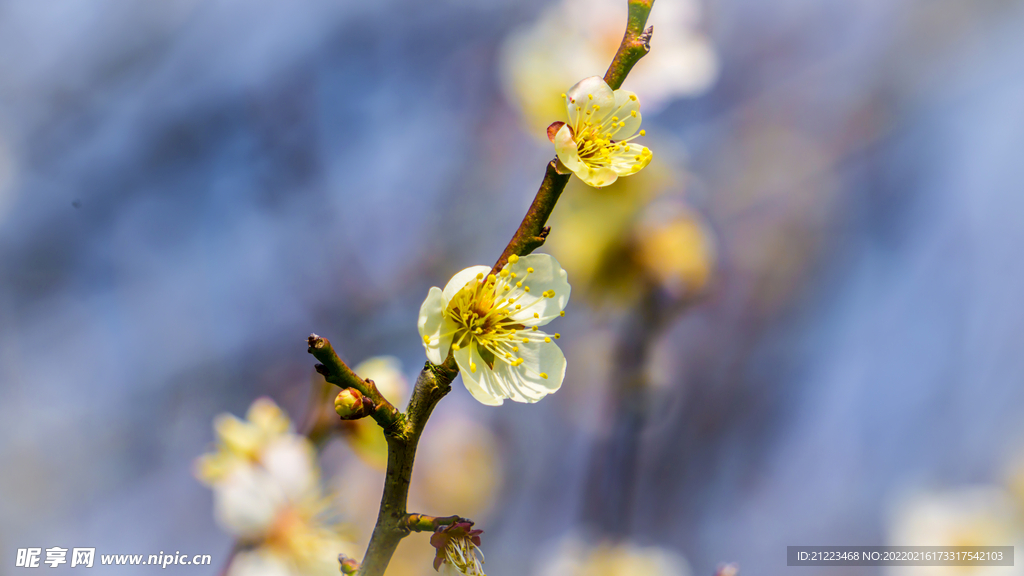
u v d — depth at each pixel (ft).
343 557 1.99
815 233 4.44
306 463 2.16
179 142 4.88
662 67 2.77
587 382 3.86
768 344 4.40
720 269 4.17
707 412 4.27
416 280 4.48
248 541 2.15
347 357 4.36
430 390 1.97
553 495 3.93
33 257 4.78
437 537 1.95
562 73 2.71
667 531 4.04
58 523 4.38
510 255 1.99
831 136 4.50
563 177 1.98
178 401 4.54
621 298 2.90
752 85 4.56
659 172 2.92
